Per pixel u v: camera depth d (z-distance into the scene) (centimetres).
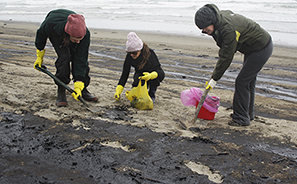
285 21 1833
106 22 1919
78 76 384
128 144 303
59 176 236
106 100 443
